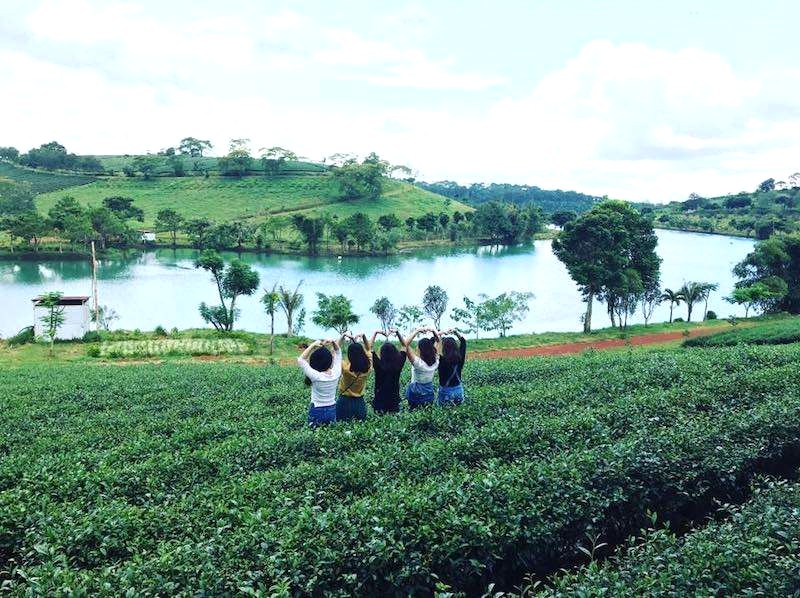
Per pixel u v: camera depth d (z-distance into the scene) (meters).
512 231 187.88
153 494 9.88
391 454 9.99
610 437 11.03
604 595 6.07
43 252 136.75
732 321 66.75
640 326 68.69
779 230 187.25
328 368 11.88
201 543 7.04
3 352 51.72
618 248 67.00
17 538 8.09
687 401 13.06
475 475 8.59
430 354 12.79
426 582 6.88
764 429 10.78
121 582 6.26
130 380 26.59
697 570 6.32
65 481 10.06
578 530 8.30
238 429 13.70
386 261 141.88
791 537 6.92
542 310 88.56
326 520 7.16
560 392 15.14
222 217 194.75
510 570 7.83
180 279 108.19
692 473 9.32
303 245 156.12
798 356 19.34
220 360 49.84
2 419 17.92
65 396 21.91
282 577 6.35
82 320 57.12
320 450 10.79
